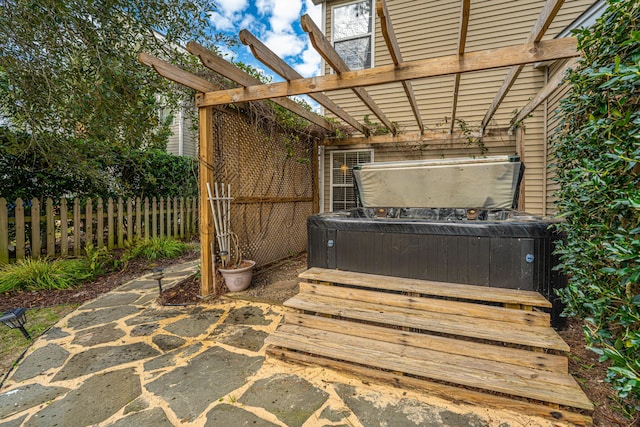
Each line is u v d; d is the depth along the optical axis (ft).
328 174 21.50
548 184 15.64
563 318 7.82
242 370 6.65
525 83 16.67
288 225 17.76
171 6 11.51
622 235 4.28
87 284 12.92
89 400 5.71
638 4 4.25
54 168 14.53
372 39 19.88
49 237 14.69
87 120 11.80
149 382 6.24
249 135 13.85
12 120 14.78
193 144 31.71
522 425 5.01
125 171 19.53
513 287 7.68
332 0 20.65
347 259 9.38
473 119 17.78
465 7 5.95
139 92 12.19
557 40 6.75
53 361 7.03
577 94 5.95
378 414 5.30
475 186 10.85
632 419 4.97
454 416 5.24
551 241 7.54
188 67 10.35
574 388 5.16
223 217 11.91
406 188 11.80
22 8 9.15
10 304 10.63
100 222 16.60
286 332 7.42
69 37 10.27
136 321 9.14
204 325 8.82
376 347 6.68
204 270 10.89
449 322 6.79
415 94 18.89
